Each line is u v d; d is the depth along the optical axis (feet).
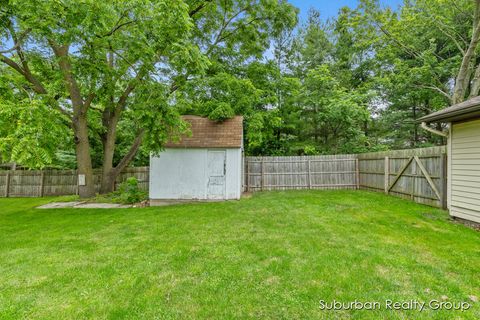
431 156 21.75
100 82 24.76
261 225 16.42
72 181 37.91
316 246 12.34
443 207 20.31
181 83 26.63
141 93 22.54
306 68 52.11
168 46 20.74
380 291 8.28
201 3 32.35
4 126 14.70
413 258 10.80
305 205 22.88
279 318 7.02
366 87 47.52
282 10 36.06
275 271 9.75
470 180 16.39
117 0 17.35
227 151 28.89
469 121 16.56
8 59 22.33
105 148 32.83
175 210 22.07
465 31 40.32
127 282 9.12
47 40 21.90
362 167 35.35
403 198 25.84
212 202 26.30
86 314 7.31
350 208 21.27
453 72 40.16
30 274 9.84
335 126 46.96
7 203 29.84
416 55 44.88
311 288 8.48
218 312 7.32
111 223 17.93
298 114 46.93
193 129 30.50
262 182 38.14
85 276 9.63
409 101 48.98
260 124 33.68
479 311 7.27
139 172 38.27
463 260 10.63
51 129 15.69
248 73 38.75
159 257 11.39
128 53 21.02
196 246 12.73
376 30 41.55
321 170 37.50
